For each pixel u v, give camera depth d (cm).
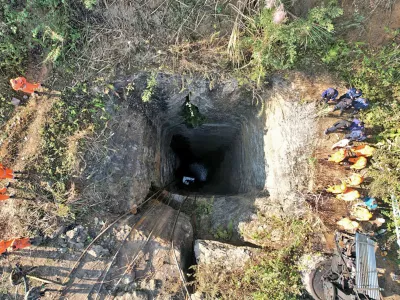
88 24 580
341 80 602
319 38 567
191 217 739
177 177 1050
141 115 682
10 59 578
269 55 571
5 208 551
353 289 463
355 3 571
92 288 551
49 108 582
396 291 556
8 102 582
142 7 576
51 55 572
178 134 984
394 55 580
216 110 760
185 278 593
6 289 529
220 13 578
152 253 596
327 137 603
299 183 607
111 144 614
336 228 579
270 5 529
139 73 611
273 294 562
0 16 552
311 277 550
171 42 597
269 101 664
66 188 571
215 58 605
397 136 576
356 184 574
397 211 559
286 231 607
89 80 595
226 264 602
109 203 608
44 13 559
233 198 776
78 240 565
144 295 559
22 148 570
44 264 546
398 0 562
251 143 800
